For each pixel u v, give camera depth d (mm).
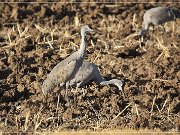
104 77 35156
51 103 32031
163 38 41156
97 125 30328
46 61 36656
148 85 34312
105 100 32594
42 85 32438
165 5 48500
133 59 37938
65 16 44281
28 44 38750
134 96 33156
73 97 32969
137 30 42812
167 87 34562
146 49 39438
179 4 49281
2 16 43656
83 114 31406
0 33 40906
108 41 40219
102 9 45812
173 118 31516
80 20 43688
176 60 37094
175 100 32875
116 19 43938
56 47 39000
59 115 31141
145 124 30500
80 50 32031
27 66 35969
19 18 43531
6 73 35219
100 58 37625
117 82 33219
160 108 32500
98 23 43594
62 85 32156
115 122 30594
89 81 34500
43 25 42562
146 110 31812
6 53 37375
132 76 35469
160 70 35750
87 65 33219
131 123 30391
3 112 31234
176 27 43969
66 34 40344
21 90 33156
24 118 30844
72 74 31891
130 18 44719
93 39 40375
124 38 40938
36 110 31281
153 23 42688
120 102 32344
